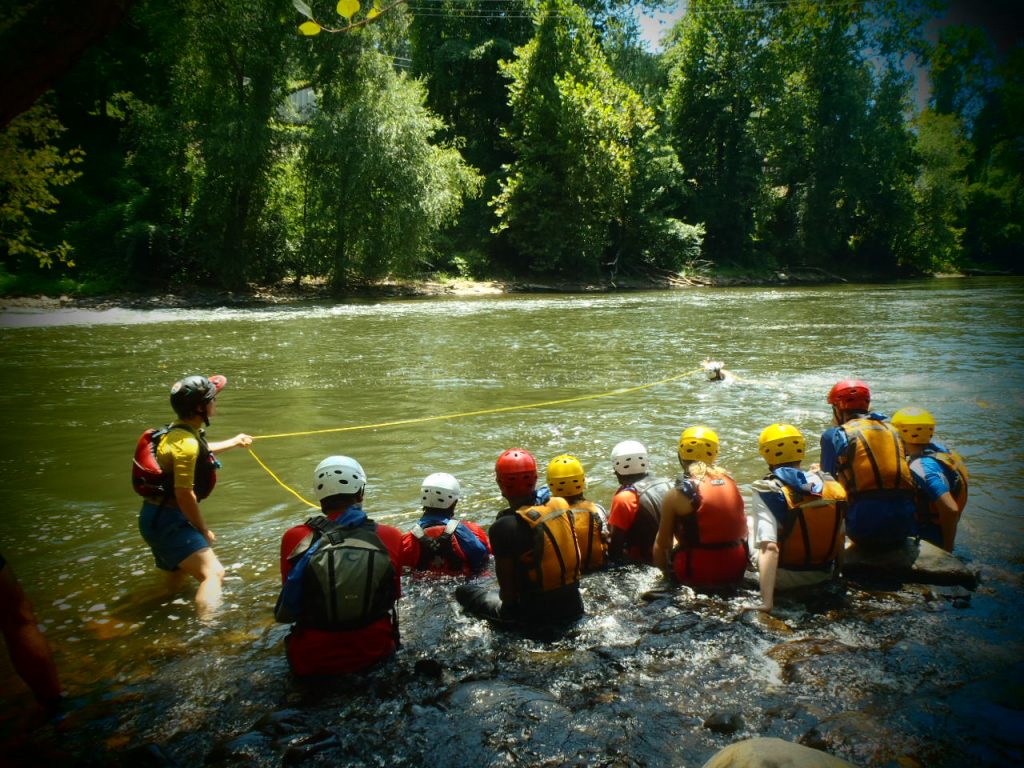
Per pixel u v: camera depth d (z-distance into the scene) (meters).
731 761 2.43
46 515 6.18
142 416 9.75
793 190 52.34
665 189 47.00
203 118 30.38
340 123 31.06
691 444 4.84
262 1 29.55
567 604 4.30
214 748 3.19
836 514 4.48
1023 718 3.19
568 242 41.50
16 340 17.86
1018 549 5.13
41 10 2.36
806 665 3.70
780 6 44.81
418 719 3.34
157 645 4.10
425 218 33.00
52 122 15.41
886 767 2.88
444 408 10.09
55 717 3.43
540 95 40.16
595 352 15.30
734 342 16.58
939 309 23.48
